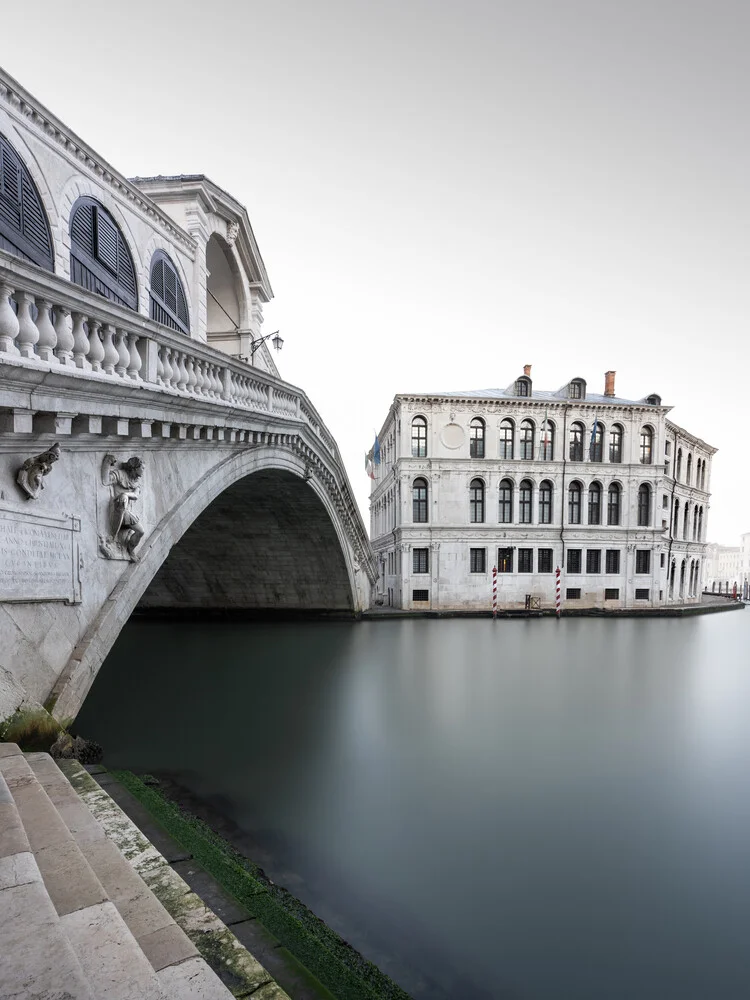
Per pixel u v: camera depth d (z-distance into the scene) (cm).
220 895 412
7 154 652
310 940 391
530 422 2878
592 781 782
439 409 2788
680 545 3366
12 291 418
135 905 257
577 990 404
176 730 958
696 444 3550
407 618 2558
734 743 943
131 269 946
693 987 410
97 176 843
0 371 394
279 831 616
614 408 2873
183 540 1964
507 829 643
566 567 2842
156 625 2238
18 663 459
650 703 1177
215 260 1436
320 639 1920
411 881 534
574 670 1478
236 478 984
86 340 505
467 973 415
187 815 636
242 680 1323
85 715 1034
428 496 2781
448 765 834
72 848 264
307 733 959
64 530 514
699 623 2580
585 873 560
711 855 598
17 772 350
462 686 1295
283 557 2127
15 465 455
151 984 187
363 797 714
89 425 514
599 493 2909
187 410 704
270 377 1045
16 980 159
